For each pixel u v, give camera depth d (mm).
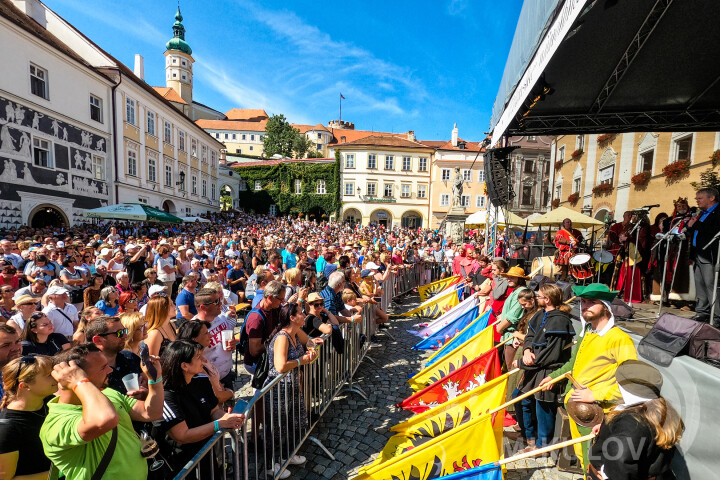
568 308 3383
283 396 3197
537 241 9695
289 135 63625
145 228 20297
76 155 18812
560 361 3258
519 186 18688
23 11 20578
